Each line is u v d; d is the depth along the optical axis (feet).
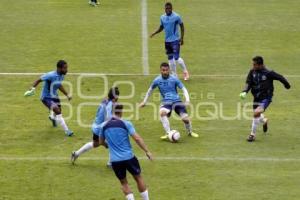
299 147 167.94
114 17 320.09
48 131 179.11
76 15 324.60
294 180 148.25
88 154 163.32
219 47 270.87
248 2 358.23
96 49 265.75
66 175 150.61
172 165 156.46
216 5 349.61
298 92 214.69
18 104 201.16
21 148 166.91
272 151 165.27
